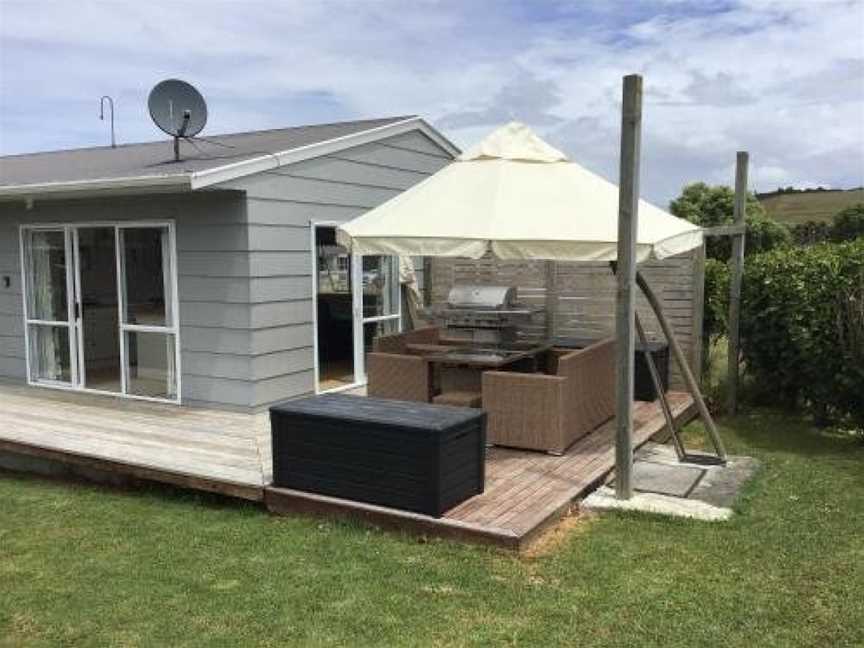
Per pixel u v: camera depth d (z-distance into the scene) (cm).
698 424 799
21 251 925
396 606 391
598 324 910
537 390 627
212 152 853
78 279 879
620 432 533
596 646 349
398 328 992
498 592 404
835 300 752
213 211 768
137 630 373
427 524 480
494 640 355
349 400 568
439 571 431
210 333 787
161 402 831
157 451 638
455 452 499
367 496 508
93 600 407
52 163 1044
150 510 565
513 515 488
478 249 571
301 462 532
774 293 800
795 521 502
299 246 815
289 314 807
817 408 789
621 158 507
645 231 578
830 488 576
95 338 882
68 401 847
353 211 890
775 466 638
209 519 538
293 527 510
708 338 923
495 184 629
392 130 941
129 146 1202
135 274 831
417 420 498
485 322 757
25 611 396
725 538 472
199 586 421
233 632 368
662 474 601
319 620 378
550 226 573
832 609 380
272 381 790
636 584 410
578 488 543
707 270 910
